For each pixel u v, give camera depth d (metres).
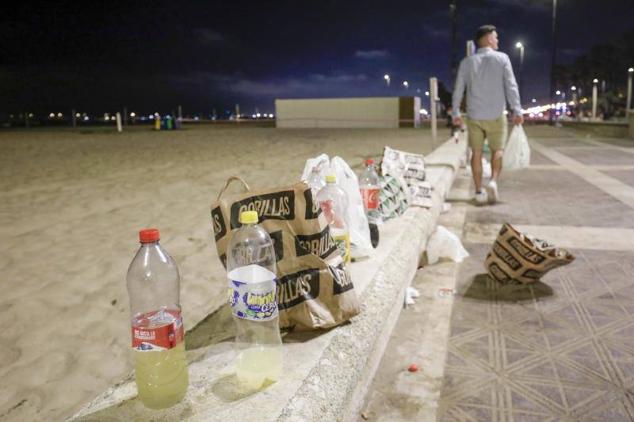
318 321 2.17
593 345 2.96
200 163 12.81
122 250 4.96
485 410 2.41
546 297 3.68
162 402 1.70
